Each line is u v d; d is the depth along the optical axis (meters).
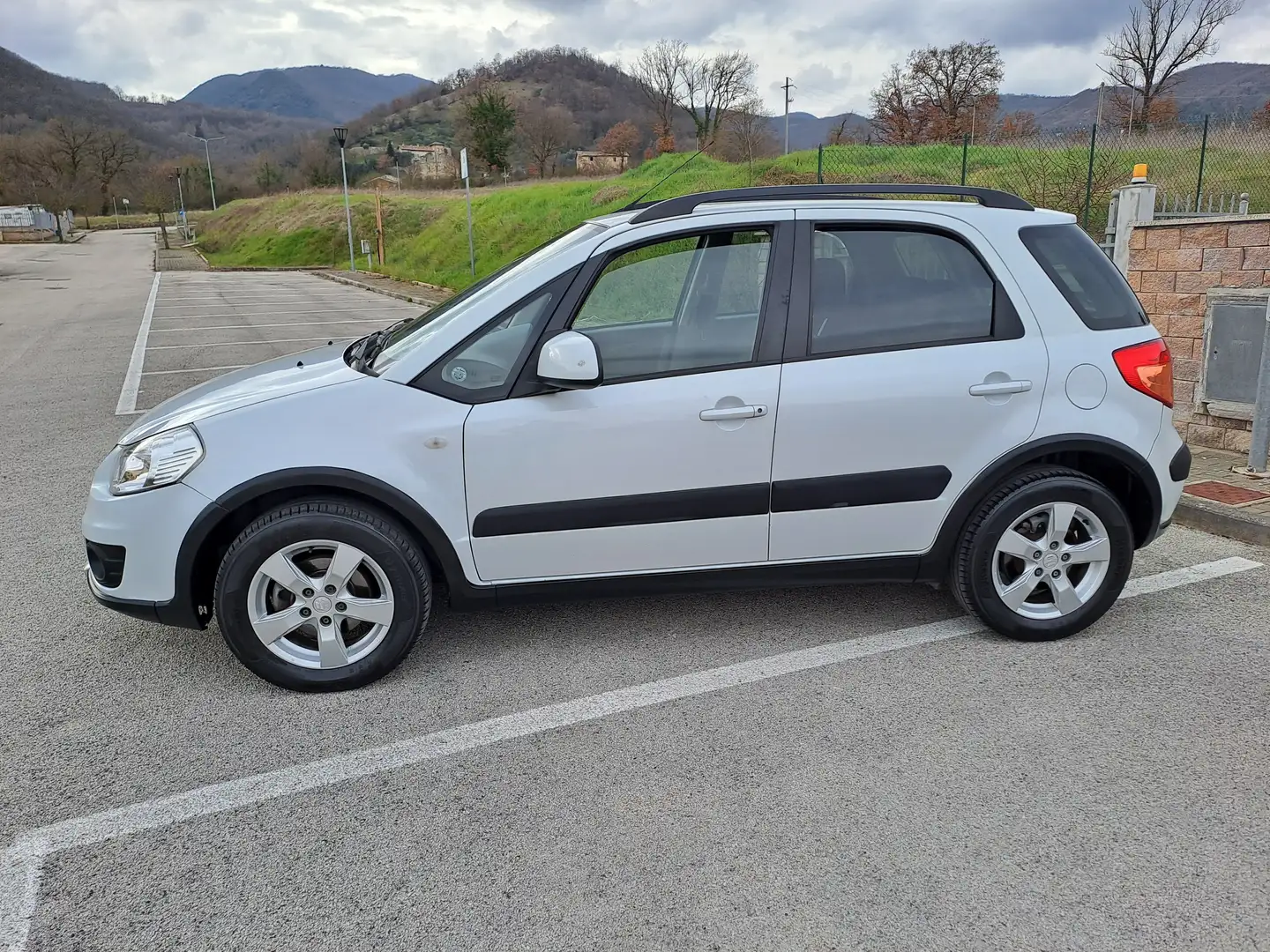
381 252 31.55
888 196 3.65
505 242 24.30
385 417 3.13
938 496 3.38
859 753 2.84
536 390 3.16
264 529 3.08
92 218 99.62
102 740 3.00
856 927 2.12
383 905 2.23
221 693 3.30
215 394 3.43
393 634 3.24
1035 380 3.34
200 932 2.16
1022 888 2.24
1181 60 41.72
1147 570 4.26
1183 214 9.45
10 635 3.80
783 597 4.04
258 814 2.60
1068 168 14.40
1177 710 3.05
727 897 2.23
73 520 5.34
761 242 3.30
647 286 3.25
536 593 3.32
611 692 3.24
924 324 3.33
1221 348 5.77
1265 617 3.75
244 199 82.00
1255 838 2.41
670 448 3.20
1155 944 2.06
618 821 2.54
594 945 2.09
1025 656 3.45
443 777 2.77
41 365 11.37
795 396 3.22
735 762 2.81
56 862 2.41
